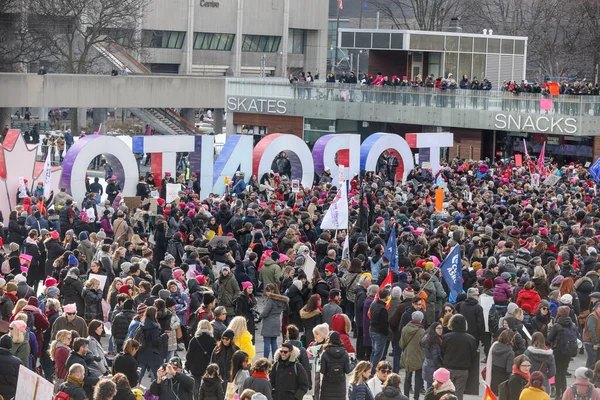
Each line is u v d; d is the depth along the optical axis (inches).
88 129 5226.4
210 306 1169.4
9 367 938.1
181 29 5944.9
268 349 1224.2
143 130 5438.0
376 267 1449.3
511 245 1472.7
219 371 987.9
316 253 1665.8
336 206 1667.1
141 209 2031.3
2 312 1162.6
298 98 4015.8
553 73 5831.7
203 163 2642.7
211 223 1743.4
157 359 1080.2
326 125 3988.7
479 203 2094.0
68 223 1857.8
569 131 3511.3
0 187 2250.2
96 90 4643.2
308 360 980.6
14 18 4707.2
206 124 6269.7
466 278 1419.8
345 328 1075.3
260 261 1565.0
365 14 7450.8
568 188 2502.5
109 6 4731.8
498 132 3801.7
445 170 2817.4
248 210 1786.4
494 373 1011.9
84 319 1219.9
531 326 1192.8
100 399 767.1
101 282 1298.0
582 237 1646.2
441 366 1037.2
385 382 880.3
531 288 1218.6
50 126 5251.0
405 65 4210.1
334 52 7224.4
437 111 3774.6
